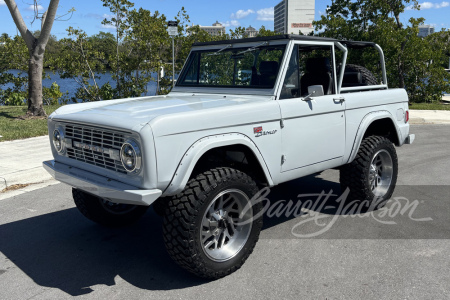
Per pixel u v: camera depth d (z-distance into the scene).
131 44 16.53
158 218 4.95
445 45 17.80
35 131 9.41
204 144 3.23
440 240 4.18
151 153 3.00
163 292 3.28
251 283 3.39
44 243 4.24
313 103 4.12
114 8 16.23
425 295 3.16
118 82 17.22
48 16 10.99
